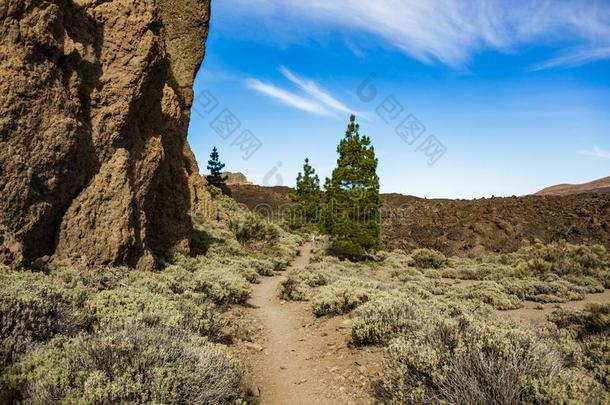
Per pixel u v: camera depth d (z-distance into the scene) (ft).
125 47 42.09
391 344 18.76
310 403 18.57
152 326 19.92
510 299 54.60
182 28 93.61
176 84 90.74
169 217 58.18
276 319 37.04
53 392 12.32
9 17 30.73
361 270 82.64
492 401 13.07
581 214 169.68
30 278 25.90
